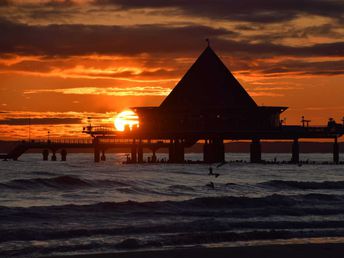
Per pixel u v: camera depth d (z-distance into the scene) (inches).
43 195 5438.0
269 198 4500.5
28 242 2908.5
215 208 4175.7
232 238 3063.5
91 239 2997.0
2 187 6043.3
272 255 2623.0
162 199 5032.0
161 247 2847.0
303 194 5211.6
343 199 4717.0
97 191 5782.5
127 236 3083.2
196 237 3046.3
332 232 3265.3
